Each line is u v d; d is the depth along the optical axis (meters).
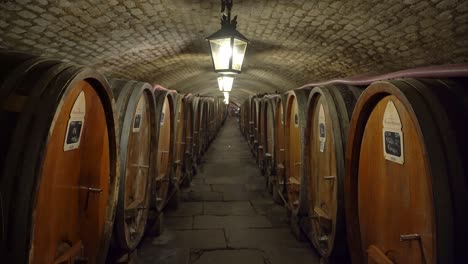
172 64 6.60
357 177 2.51
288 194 4.87
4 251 1.27
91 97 2.08
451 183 1.41
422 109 1.55
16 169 1.31
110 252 3.07
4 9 2.62
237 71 3.69
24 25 2.94
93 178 2.20
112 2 3.14
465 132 1.52
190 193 6.82
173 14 3.74
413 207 1.77
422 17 2.79
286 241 4.33
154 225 4.49
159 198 4.42
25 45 3.28
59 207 1.76
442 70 2.01
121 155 2.79
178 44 5.13
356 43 3.92
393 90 1.76
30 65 1.61
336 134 2.86
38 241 1.55
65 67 1.67
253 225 4.94
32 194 1.29
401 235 1.84
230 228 4.81
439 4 2.51
